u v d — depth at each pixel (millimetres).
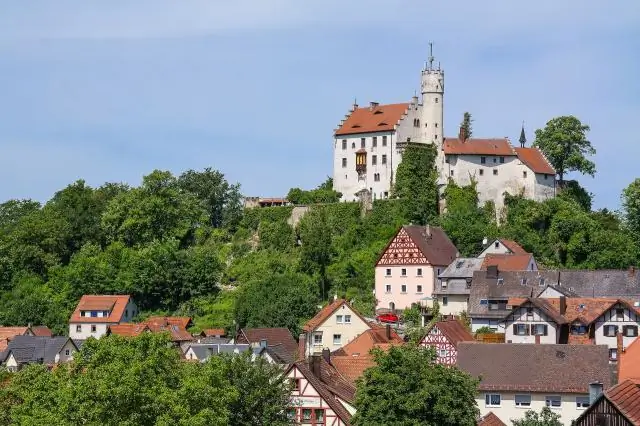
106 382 102938
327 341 195000
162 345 111750
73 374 111812
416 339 183000
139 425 102625
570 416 143875
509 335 177500
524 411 145375
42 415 104562
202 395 106562
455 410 113500
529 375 147250
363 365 149000
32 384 120562
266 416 117250
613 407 98000
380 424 113188
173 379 110750
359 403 115625
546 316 175375
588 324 177125
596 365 147000
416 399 112750
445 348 170875
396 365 115938
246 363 119562
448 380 115438
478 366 149750
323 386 131125
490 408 146750
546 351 150000
